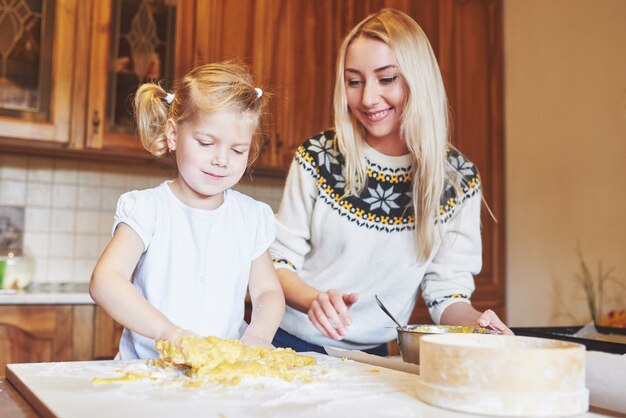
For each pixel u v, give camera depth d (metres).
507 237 3.13
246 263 1.22
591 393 0.78
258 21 2.64
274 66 2.65
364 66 1.26
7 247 2.52
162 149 1.24
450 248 1.41
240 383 0.80
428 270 1.42
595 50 2.79
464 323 1.25
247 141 1.15
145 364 0.94
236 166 1.14
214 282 1.17
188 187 1.18
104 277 1.02
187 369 0.89
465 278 1.39
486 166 3.10
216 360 0.85
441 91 1.32
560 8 2.95
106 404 0.69
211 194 1.15
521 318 3.05
